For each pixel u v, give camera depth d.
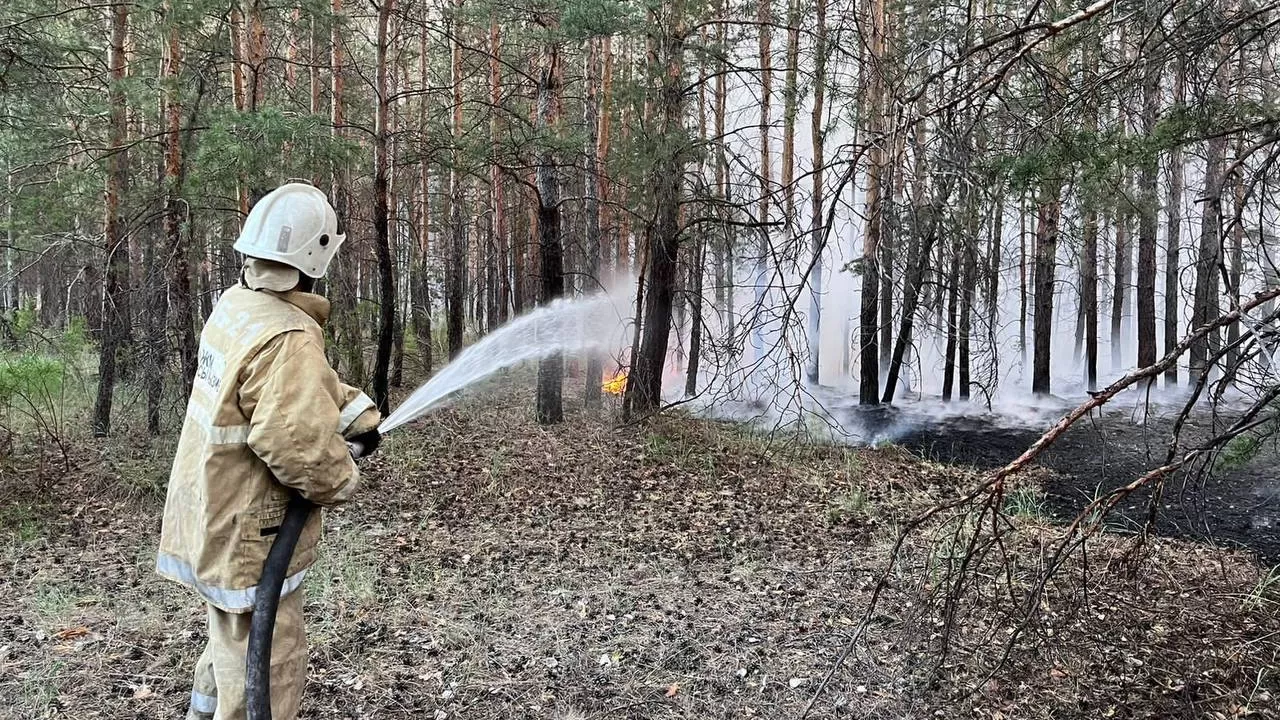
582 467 8.62
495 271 21.09
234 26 9.41
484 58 15.70
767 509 7.39
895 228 5.04
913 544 6.21
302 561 2.53
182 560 2.54
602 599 5.02
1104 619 4.57
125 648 4.11
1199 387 2.95
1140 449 10.91
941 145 3.91
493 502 7.31
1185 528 7.39
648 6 9.16
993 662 4.16
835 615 4.78
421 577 5.32
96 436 8.87
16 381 8.37
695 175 10.41
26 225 10.10
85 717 3.46
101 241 11.34
